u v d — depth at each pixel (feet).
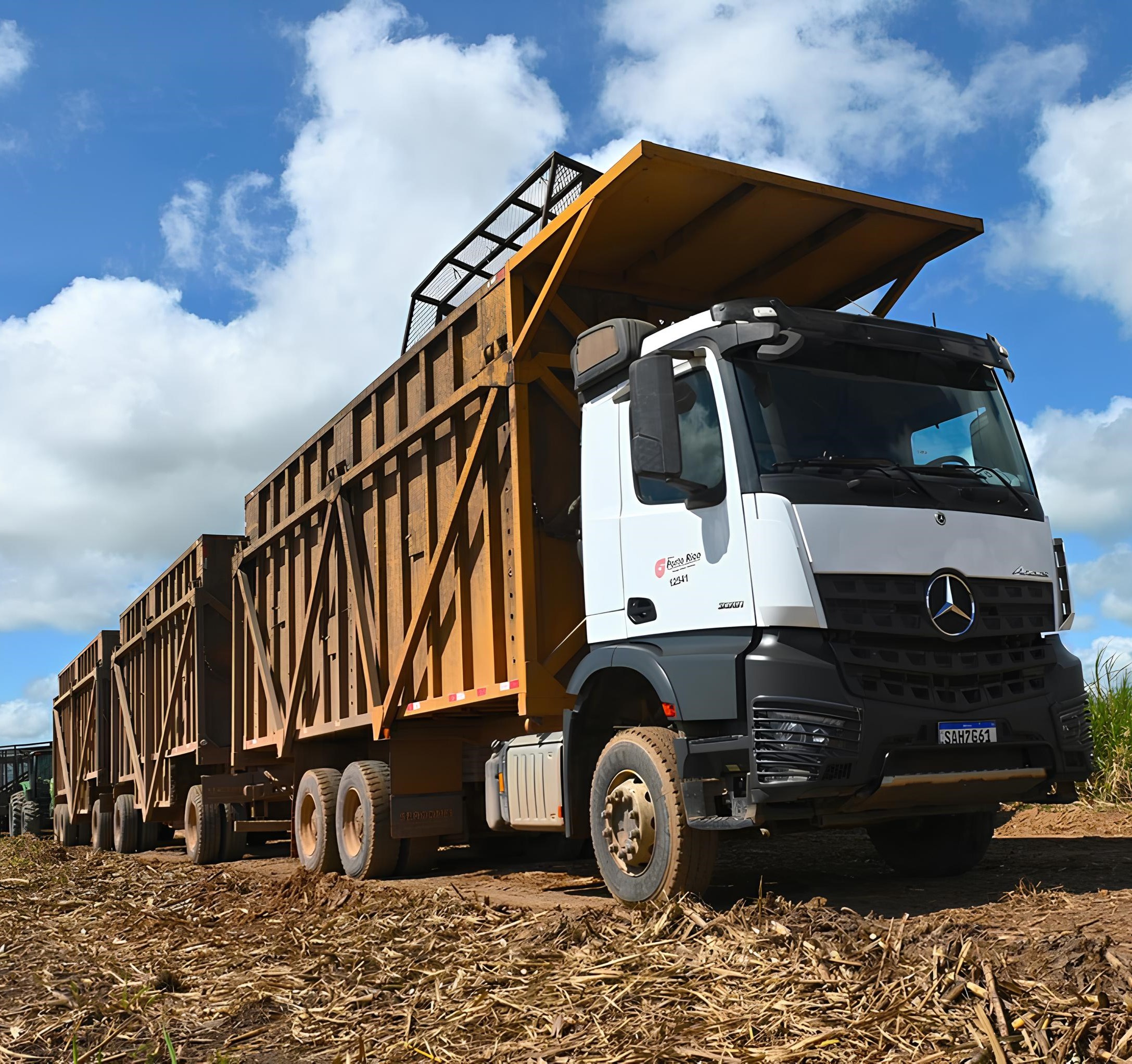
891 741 17.54
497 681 24.00
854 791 17.35
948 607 18.35
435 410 26.71
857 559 17.89
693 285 26.00
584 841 33.19
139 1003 17.38
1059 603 20.21
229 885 31.14
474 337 25.57
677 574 19.29
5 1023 16.71
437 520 27.27
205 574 46.01
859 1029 11.70
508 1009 14.40
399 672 28.55
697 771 18.17
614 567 20.74
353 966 18.11
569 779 21.35
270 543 40.27
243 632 43.78
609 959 15.79
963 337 21.39
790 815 17.48
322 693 34.58
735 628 18.17
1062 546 20.94
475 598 25.35
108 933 25.30
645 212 22.27
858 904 19.16
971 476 19.94
